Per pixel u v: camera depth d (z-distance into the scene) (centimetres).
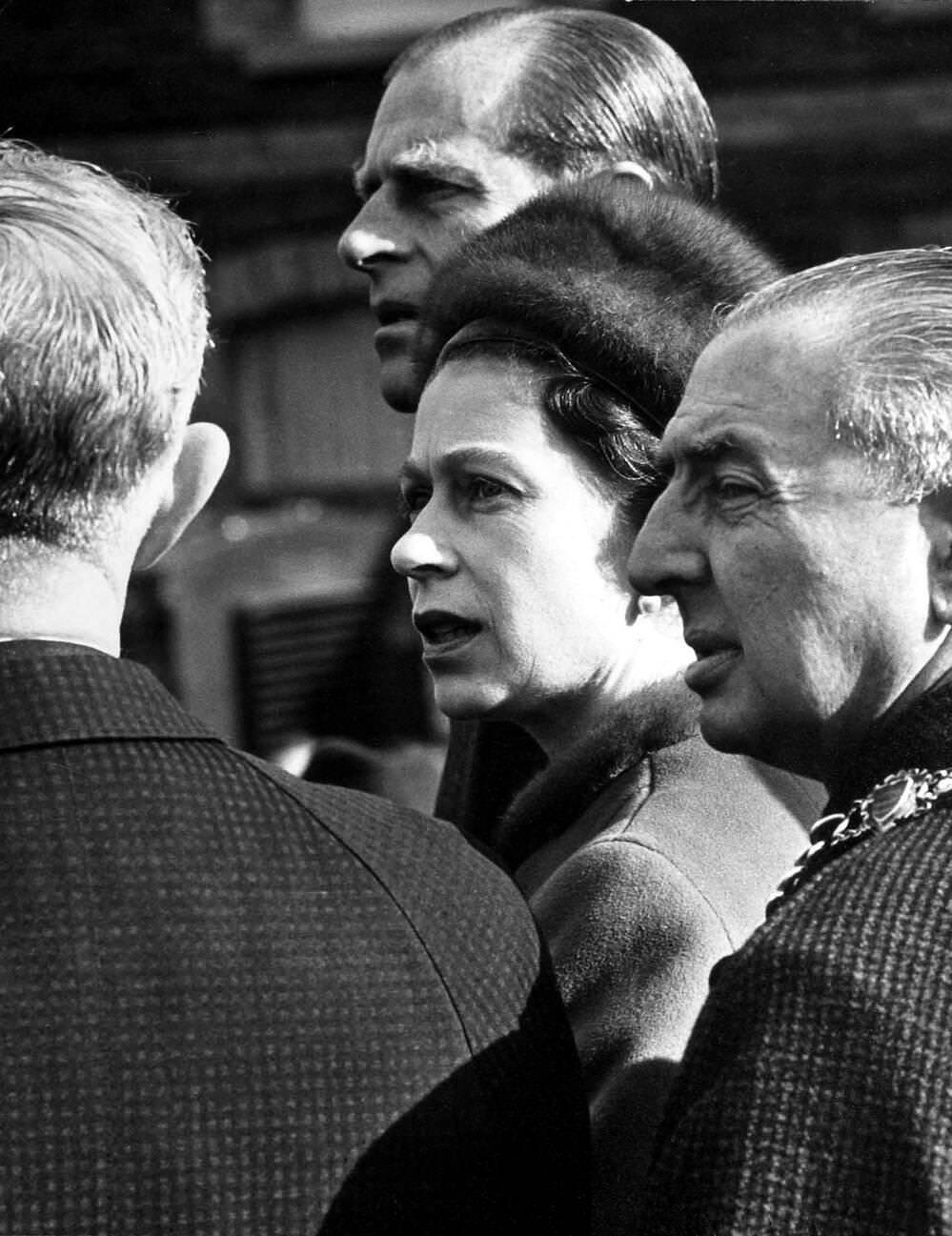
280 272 1087
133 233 192
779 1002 169
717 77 962
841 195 979
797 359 183
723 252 259
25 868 178
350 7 1048
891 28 964
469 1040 188
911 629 182
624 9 938
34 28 1023
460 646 253
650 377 245
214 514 1111
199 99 1045
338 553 1096
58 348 182
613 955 229
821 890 174
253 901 183
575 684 252
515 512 248
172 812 184
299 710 1070
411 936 188
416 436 257
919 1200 160
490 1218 187
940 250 191
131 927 178
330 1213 177
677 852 234
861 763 185
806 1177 164
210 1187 175
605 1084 223
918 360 180
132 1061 175
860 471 180
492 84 337
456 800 322
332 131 1060
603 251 255
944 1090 162
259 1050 179
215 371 1099
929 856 172
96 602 191
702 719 196
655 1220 172
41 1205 170
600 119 338
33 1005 174
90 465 185
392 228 342
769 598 185
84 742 184
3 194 190
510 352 250
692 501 193
